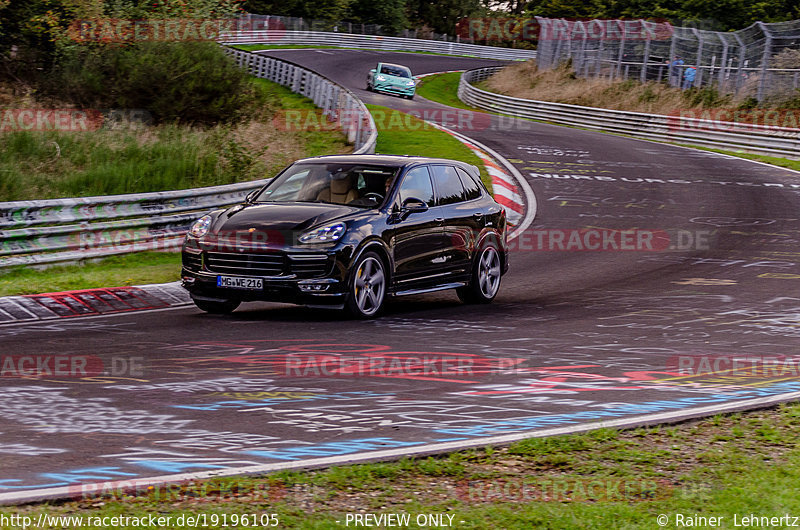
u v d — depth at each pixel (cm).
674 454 1170
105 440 1188
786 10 13875
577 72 11850
